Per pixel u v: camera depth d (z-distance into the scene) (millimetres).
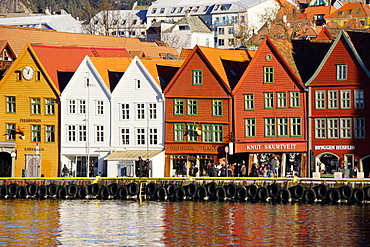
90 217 140125
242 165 172625
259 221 132000
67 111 189750
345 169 160875
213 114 178125
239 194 152500
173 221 134250
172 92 181625
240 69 184625
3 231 128250
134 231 126812
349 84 166750
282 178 150750
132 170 180750
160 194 159250
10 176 192750
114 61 194250
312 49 177750
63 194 166500
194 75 180000
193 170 175875
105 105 187125
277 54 172750
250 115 174875
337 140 167875
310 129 170000
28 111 192875
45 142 191500
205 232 124750
